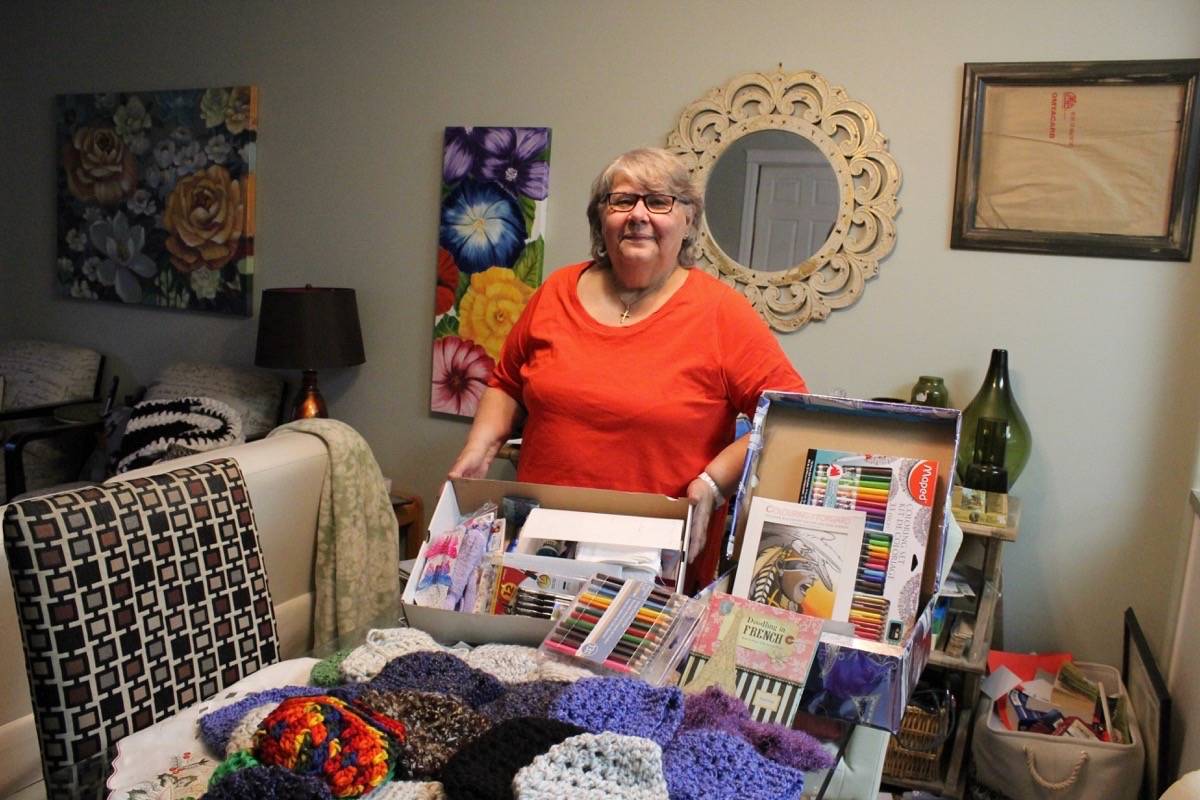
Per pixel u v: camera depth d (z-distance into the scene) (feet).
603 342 5.88
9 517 4.30
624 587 4.18
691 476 5.81
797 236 9.32
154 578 4.73
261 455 6.45
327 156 11.77
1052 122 8.29
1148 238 8.09
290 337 10.89
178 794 3.27
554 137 10.38
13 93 13.85
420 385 11.54
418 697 3.43
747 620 4.00
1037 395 8.63
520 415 6.63
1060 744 7.26
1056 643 8.76
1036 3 8.25
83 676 4.40
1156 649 8.34
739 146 9.45
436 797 2.96
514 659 3.96
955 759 7.84
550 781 2.86
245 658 5.13
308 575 6.98
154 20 12.68
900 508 4.32
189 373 12.33
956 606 8.05
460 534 4.50
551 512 4.73
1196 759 6.47
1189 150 7.88
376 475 7.25
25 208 14.06
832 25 9.01
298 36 11.73
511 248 10.65
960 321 8.84
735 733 3.44
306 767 2.97
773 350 5.78
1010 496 8.59
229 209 12.35
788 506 4.46
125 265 13.25
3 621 4.91
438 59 10.94
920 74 8.72
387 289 11.62
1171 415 8.18
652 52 9.82
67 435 11.64
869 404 4.50
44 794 5.24
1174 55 7.88
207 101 12.29
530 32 10.38
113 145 13.05
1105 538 8.51
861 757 3.84
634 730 3.32
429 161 11.15
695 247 6.05
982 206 8.63
